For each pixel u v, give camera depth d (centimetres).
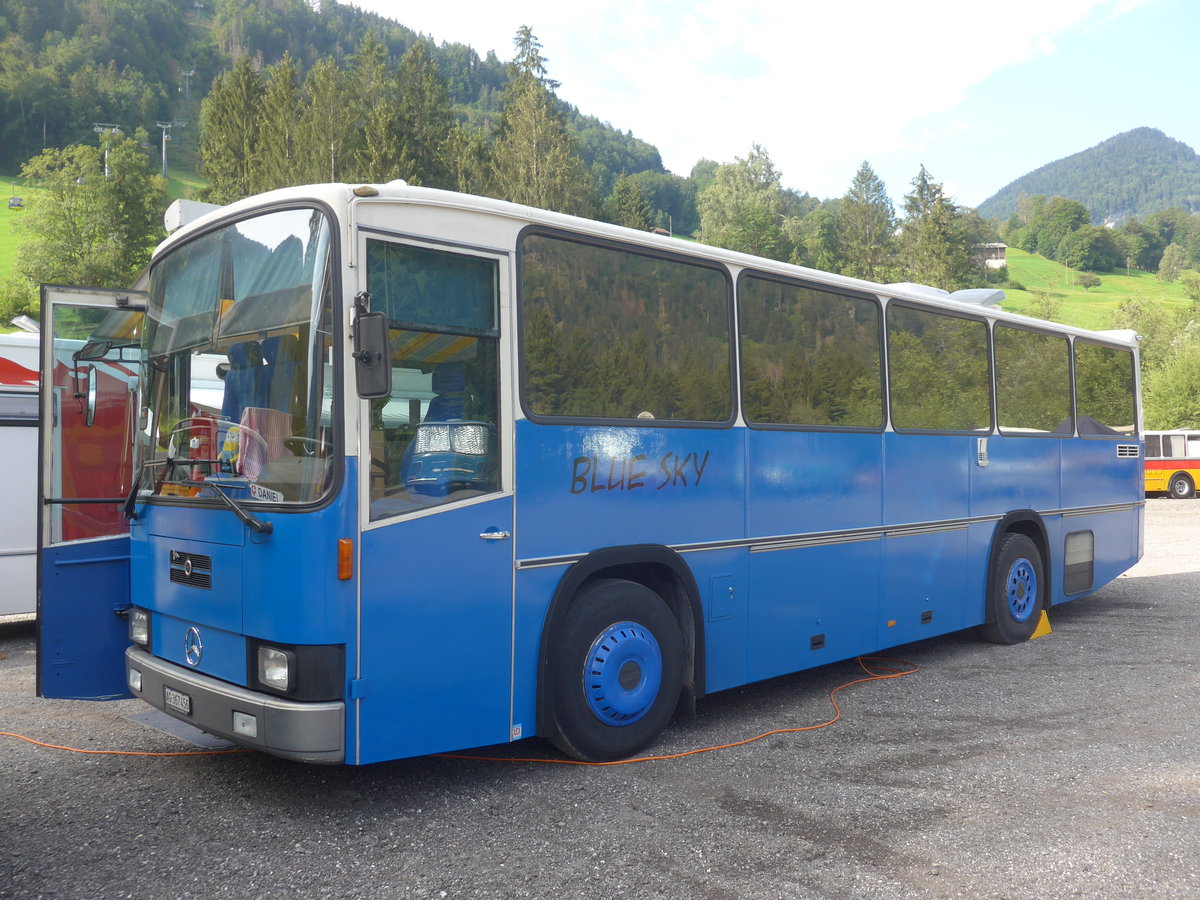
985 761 528
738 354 609
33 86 13150
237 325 458
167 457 502
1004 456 867
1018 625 873
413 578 436
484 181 6662
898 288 777
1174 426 4169
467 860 395
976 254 13462
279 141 6556
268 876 381
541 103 6525
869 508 709
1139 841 416
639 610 535
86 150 7138
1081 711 635
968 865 391
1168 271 17838
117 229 7138
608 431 524
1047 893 367
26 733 592
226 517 440
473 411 465
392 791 478
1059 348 970
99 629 532
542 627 490
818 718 619
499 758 530
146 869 388
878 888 370
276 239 445
